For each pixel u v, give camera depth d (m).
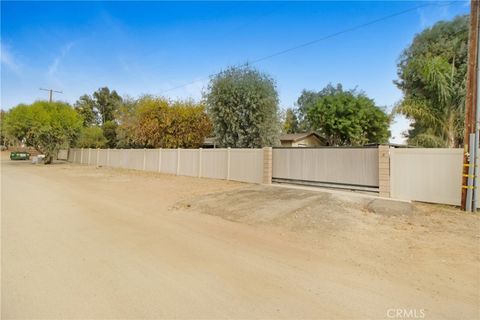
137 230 6.71
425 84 13.05
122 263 4.66
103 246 5.50
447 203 8.81
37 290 3.71
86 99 63.31
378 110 28.48
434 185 9.04
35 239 5.91
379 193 10.03
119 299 3.49
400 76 22.75
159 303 3.41
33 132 31.14
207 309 3.29
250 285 3.92
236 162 15.33
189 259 4.88
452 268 4.55
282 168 13.33
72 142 36.44
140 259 4.84
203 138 24.67
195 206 9.58
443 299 3.60
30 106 32.31
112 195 12.05
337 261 4.84
